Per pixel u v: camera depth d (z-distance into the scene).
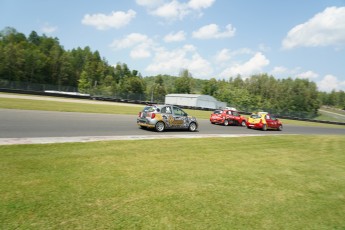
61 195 4.19
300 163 8.33
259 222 3.98
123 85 95.62
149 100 60.59
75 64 106.25
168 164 6.72
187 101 60.44
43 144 7.45
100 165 6.05
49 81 82.25
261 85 122.06
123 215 3.75
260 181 5.99
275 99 113.56
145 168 6.16
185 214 3.97
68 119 14.26
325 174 7.18
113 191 4.57
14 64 71.69
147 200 4.34
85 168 5.72
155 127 13.45
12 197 3.94
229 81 137.50
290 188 5.71
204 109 53.28
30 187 4.38
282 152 10.04
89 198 4.19
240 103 99.00
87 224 3.41
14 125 10.59
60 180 4.84
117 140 9.24
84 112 19.30
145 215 3.81
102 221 3.52
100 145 8.16
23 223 3.28
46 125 11.44
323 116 91.25
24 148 6.83
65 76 86.38
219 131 16.34
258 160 8.20
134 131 12.65
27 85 48.78
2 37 95.88
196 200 4.54
